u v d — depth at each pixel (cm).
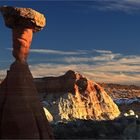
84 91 10719
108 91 17962
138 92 18450
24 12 2917
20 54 2941
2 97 2911
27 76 2944
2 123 2850
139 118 3903
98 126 3600
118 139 3256
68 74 11050
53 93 10719
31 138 2828
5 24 2992
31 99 2916
